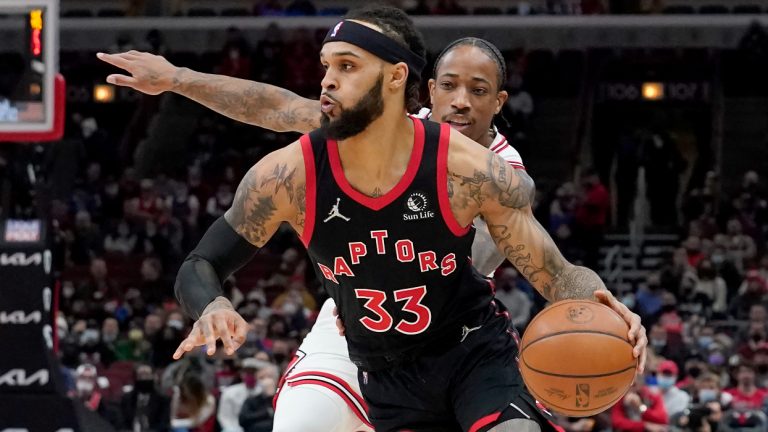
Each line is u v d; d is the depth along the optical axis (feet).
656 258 80.33
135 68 19.22
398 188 16.25
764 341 56.70
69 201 82.69
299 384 20.71
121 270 76.89
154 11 101.45
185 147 93.40
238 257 17.22
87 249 78.43
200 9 102.83
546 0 99.96
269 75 92.02
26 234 36.37
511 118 92.53
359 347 17.97
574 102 97.60
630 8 99.09
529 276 17.13
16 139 34.99
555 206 78.74
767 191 88.74
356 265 16.71
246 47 92.94
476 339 17.72
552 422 17.48
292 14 99.96
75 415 36.09
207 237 17.29
